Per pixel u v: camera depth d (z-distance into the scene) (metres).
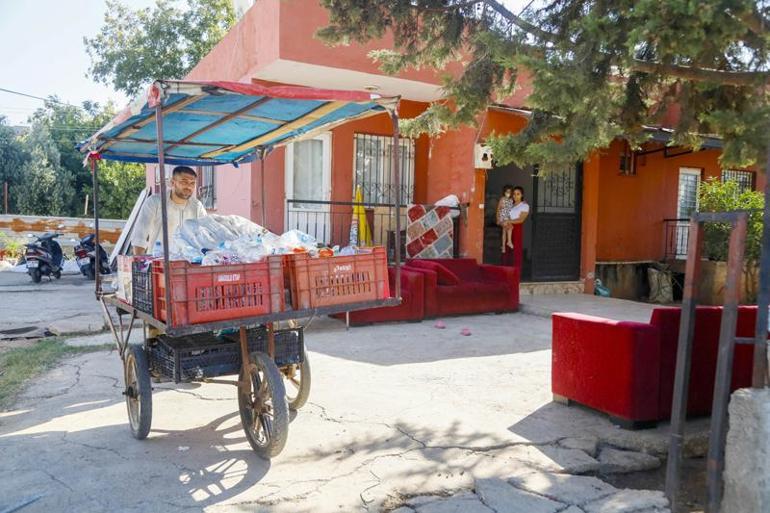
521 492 3.46
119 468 3.75
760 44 3.90
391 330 8.23
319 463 3.86
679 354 3.42
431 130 5.76
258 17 9.23
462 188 10.70
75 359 6.58
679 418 3.41
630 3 3.62
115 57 21.33
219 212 11.20
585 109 4.12
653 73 4.57
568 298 10.86
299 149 10.30
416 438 4.30
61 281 14.63
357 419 4.68
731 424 3.15
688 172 14.36
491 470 3.77
